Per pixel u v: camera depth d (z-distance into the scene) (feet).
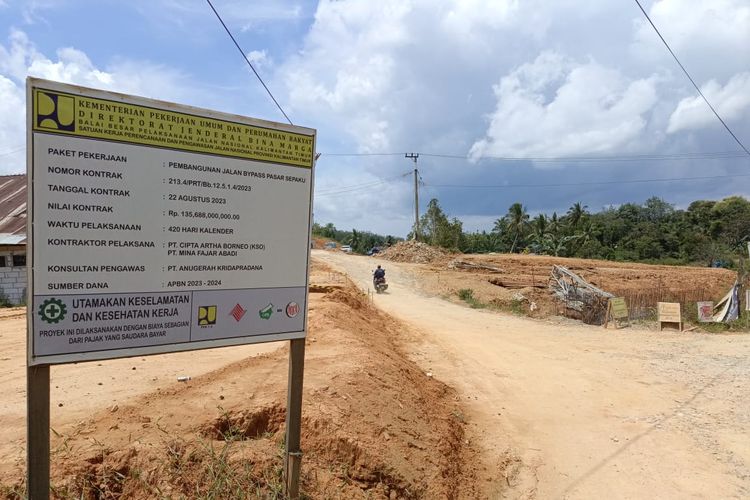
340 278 81.82
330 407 16.88
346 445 14.80
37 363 9.14
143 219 10.14
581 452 21.76
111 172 9.73
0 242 61.36
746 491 18.44
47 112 9.04
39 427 9.23
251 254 11.59
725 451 21.98
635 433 24.07
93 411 16.63
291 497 12.17
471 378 33.83
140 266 10.16
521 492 18.08
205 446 12.96
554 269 86.74
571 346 46.57
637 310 69.97
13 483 11.10
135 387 19.89
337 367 22.41
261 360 23.72
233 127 11.16
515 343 47.60
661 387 32.27
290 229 12.14
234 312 11.43
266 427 15.66
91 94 9.45
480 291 94.84
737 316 62.90
